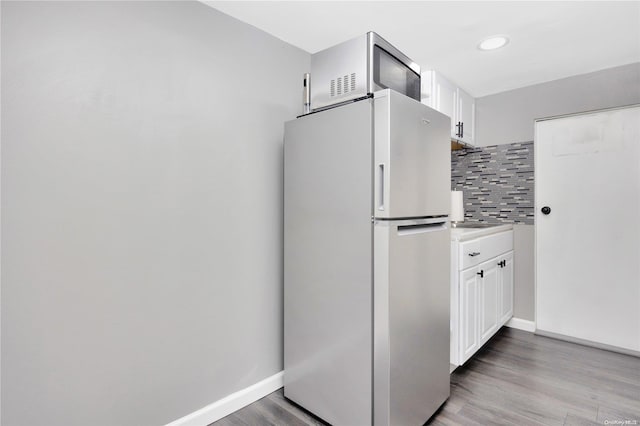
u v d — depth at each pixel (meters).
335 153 1.61
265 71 1.96
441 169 1.77
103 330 1.36
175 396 1.58
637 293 2.43
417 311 1.59
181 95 1.59
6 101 1.14
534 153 2.84
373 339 1.48
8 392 1.17
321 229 1.69
